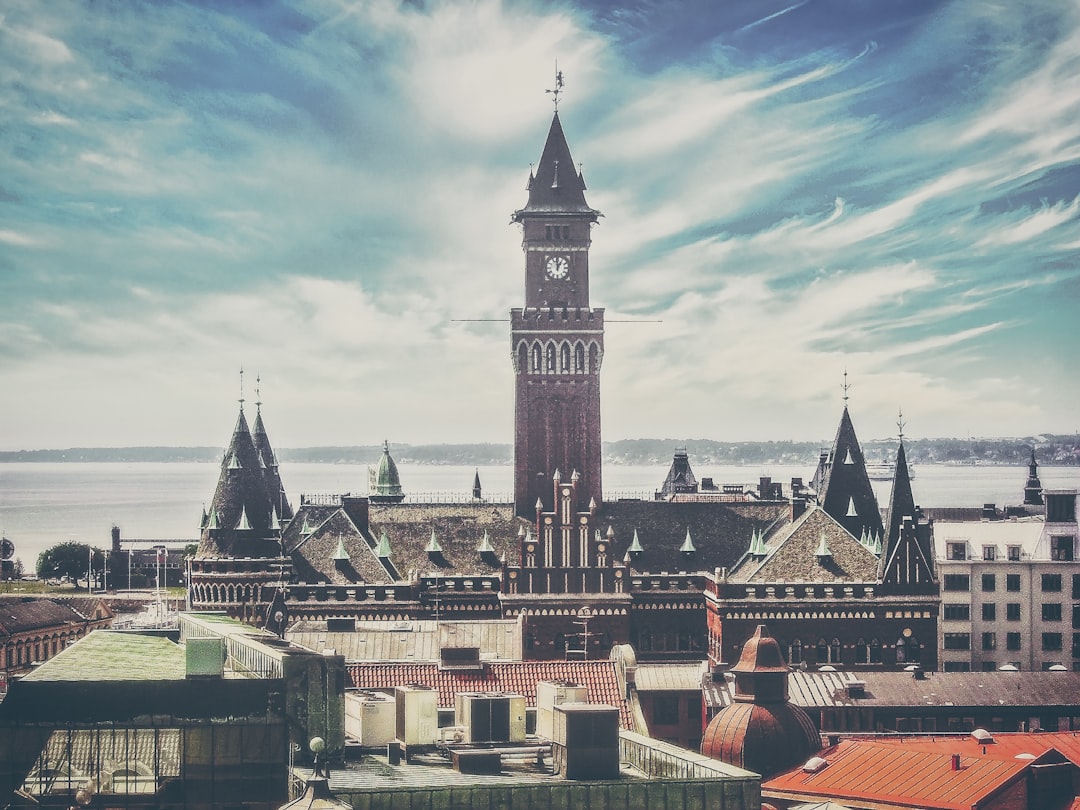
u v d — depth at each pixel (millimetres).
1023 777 117438
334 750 95438
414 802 88062
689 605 197250
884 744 130125
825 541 194500
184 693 94312
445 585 195125
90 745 93438
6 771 93062
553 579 194250
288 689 94625
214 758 94062
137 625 182375
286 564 192750
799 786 125938
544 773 94250
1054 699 160875
